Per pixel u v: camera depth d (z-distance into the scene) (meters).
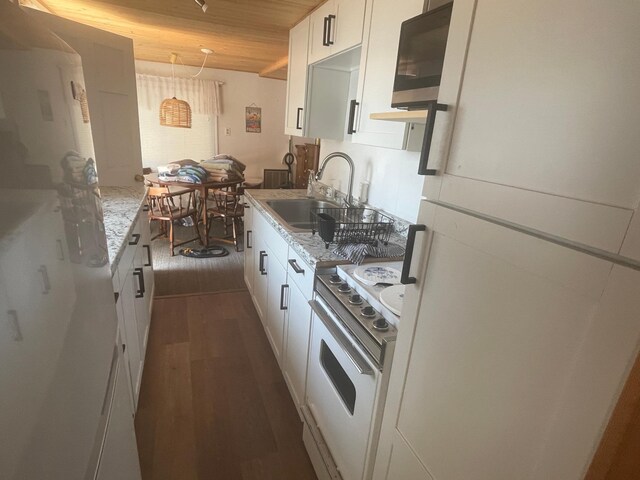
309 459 1.61
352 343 1.16
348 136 2.42
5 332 0.40
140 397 1.89
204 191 4.02
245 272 3.22
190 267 3.61
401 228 1.87
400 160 1.92
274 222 2.06
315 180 2.83
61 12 2.62
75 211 0.69
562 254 0.53
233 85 5.59
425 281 0.85
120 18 2.74
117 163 2.68
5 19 0.46
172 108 4.66
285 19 2.49
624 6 0.44
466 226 0.71
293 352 1.83
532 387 0.60
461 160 0.73
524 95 0.58
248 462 1.57
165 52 4.22
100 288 0.86
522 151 0.59
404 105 1.27
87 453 0.66
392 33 1.41
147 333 2.32
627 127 0.44
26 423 0.45
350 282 1.34
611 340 0.47
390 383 1.01
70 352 0.61
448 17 1.03
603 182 0.47
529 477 0.61
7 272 0.41
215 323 2.64
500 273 0.64
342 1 1.83
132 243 1.77
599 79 0.47
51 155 0.58
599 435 0.49
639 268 0.43
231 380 2.06
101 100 2.49
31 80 0.52
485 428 0.70
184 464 1.54
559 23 0.52
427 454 0.87
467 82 0.70
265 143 6.01
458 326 0.76
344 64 2.27
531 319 0.59
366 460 1.13
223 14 2.47
